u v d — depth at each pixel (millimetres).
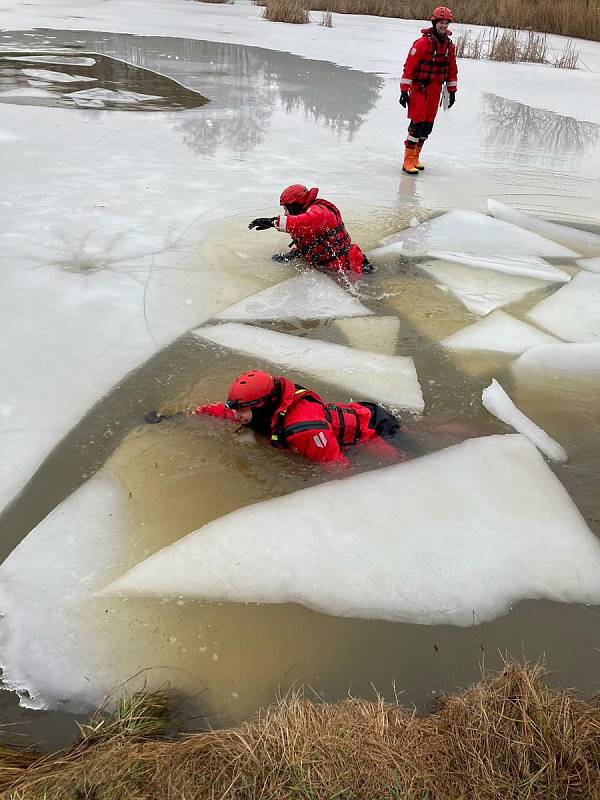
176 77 10633
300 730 1620
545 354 3725
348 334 3932
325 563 2293
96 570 2256
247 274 4574
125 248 4766
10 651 1975
